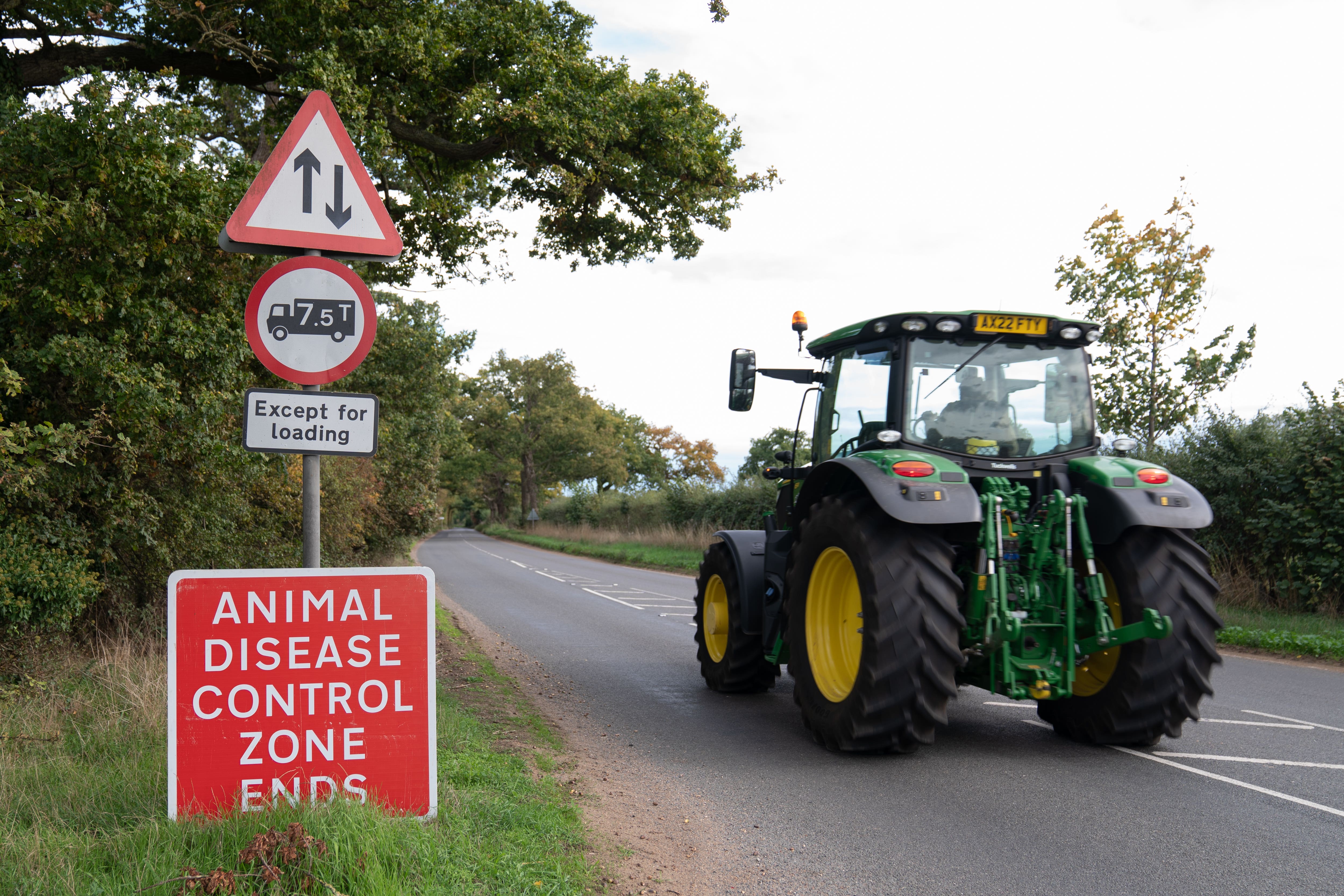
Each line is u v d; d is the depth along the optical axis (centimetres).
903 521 528
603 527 4756
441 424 2381
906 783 508
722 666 787
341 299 378
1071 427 625
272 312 372
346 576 360
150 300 743
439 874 312
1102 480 568
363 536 2133
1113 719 564
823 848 404
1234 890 351
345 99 973
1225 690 788
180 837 320
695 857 391
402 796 360
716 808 464
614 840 405
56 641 698
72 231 688
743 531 807
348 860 297
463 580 2330
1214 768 534
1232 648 1033
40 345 723
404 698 363
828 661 597
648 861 383
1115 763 546
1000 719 679
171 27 1054
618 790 494
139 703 552
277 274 372
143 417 717
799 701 609
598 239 1307
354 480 1623
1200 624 552
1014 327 605
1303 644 980
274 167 378
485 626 1299
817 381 742
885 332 626
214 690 347
